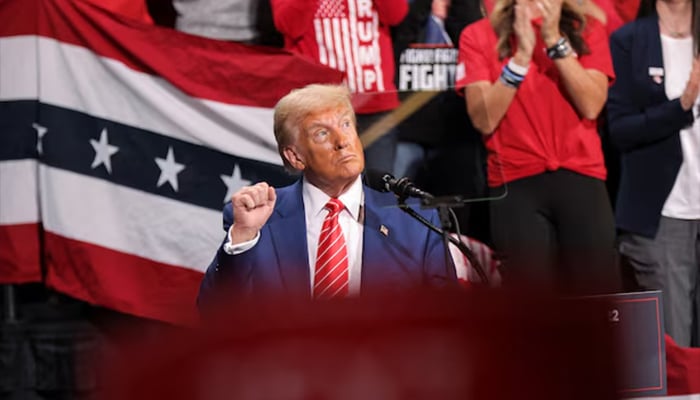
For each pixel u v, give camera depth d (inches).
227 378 99.5
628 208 386.9
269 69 349.1
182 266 355.9
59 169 352.5
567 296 108.5
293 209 241.1
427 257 236.2
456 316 101.2
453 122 250.7
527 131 371.6
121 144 352.8
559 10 368.2
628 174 387.2
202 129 351.6
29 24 351.3
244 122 350.9
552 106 371.6
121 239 354.9
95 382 104.9
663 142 381.7
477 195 250.7
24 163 354.6
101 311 370.9
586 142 374.3
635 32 382.6
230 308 109.8
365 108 248.8
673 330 381.1
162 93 350.9
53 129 351.9
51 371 370.9
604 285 372.8
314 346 100.7
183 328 107.5
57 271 356.8
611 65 378.3
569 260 372.5
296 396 99.7
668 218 383.2
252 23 369.4
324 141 234.2
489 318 102.0
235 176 353.7
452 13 373.1
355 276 237.8
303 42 369.4
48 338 372.2
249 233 230.4
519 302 103.1
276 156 352.5
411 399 100.2
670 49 380.8
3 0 349.4
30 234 357.4
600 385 103.5
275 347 100.3
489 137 252.4
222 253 230.8
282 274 233.8
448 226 229.3
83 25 349.7
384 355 100.6
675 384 344.2
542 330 102.0
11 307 376.5
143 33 349.7
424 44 373.4
